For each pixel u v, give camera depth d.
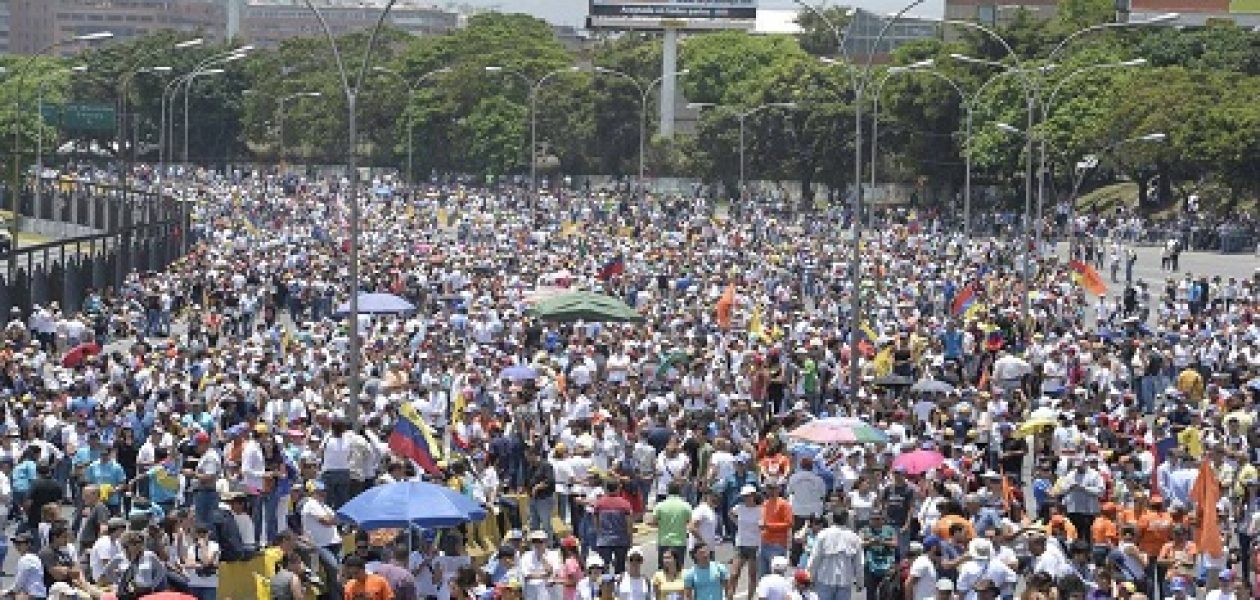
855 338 78.50
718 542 55.62
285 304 117.94
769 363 76.88
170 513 45.72
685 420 60.34
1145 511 51.12
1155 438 60.44
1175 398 71.31
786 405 76.44
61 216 177.38
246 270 119.81
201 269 119.19
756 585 49.22
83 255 113.19
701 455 58.00
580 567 44.75
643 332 88.38
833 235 174.50
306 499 48.28
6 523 52.03
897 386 77.00
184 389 64.12
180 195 188.38
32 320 92.75
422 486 44.16
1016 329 102.12
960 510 48.16
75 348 78.75
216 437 57.41
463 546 46.75
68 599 40.44
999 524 46.88
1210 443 57.00
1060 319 107.56
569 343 84.94
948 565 44.94
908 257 144.25
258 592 43.81
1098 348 84.62
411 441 53.53
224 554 43.91
